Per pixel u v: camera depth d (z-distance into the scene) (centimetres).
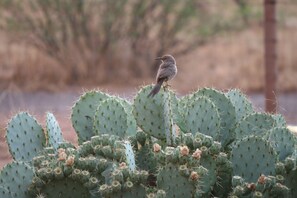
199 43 3881
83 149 1073
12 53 3622
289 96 3247
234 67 3809
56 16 3622
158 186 1002
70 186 1003
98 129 1170
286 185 1061
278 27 4275
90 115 1216
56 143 1189
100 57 3669
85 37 3675
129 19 3725
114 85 3522
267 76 2119
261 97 3266
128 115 1227
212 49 4131
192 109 1151
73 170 999
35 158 1062
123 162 1025
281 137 1121
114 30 3700
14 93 3114
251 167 1067
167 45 3781
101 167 1026
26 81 3381
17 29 3606
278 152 1116
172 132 1157
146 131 1163
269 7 2134
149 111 1162
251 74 3641
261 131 1173
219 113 1189
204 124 1145
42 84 3344
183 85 3500
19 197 1015
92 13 3691
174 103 1196
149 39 3791
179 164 995
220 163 1055
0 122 1981
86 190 1005
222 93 1200
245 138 1075
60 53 3628
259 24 4403
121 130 1175
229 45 4166
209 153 1054
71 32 3656
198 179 992
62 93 3281
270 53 2128
